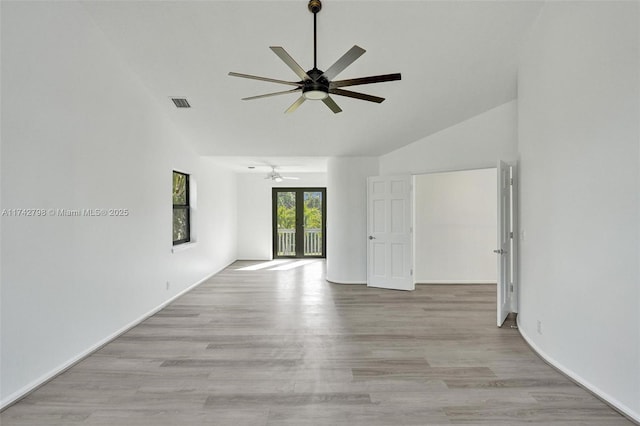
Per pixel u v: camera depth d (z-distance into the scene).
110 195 3.44
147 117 4.16
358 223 6.16
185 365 2.86
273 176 8.15
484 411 2.19
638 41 2.02
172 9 2.99
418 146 5.54
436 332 3.66
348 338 3.48
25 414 2.18
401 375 2.68
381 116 4.71
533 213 3.23
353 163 6.15
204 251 6.45
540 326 3.07
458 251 6.22
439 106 4.50
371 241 5.98
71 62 2.89
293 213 9.34
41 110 2.59
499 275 3.79
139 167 3.99
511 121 4.46
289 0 2.86
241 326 3.85
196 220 5.98
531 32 3.23
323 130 5.11
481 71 3.78
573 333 2.58
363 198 6.15
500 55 3.54
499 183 3.75
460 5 2.92
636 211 2.05
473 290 5.67
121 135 3.62
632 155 2.07
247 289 5.74
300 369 2.79
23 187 2.44
